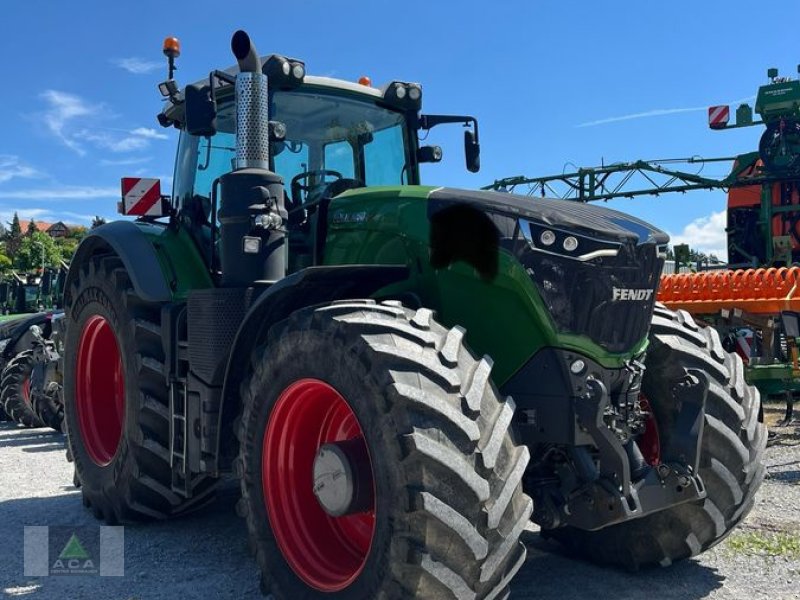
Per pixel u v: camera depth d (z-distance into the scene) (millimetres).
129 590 3502
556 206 3193
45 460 7125
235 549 4129
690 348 3486
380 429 2602
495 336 3109
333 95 4410
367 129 4531
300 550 3143
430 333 2787
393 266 3234
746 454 3363
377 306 2908
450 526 2475
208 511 4934
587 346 2980
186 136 4730
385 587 2574
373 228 3527
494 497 2572
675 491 3059
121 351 4539
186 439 3920
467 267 3111
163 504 4445
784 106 15617
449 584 2504
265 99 3793
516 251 3004
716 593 3297
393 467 2547
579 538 3738
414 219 3346
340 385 2793
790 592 3295
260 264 3707
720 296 7949
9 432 9297
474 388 2648
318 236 3828
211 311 3691
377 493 2625
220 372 3656
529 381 3051
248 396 3281
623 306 3043
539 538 4156
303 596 2996
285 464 3225
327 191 4238
